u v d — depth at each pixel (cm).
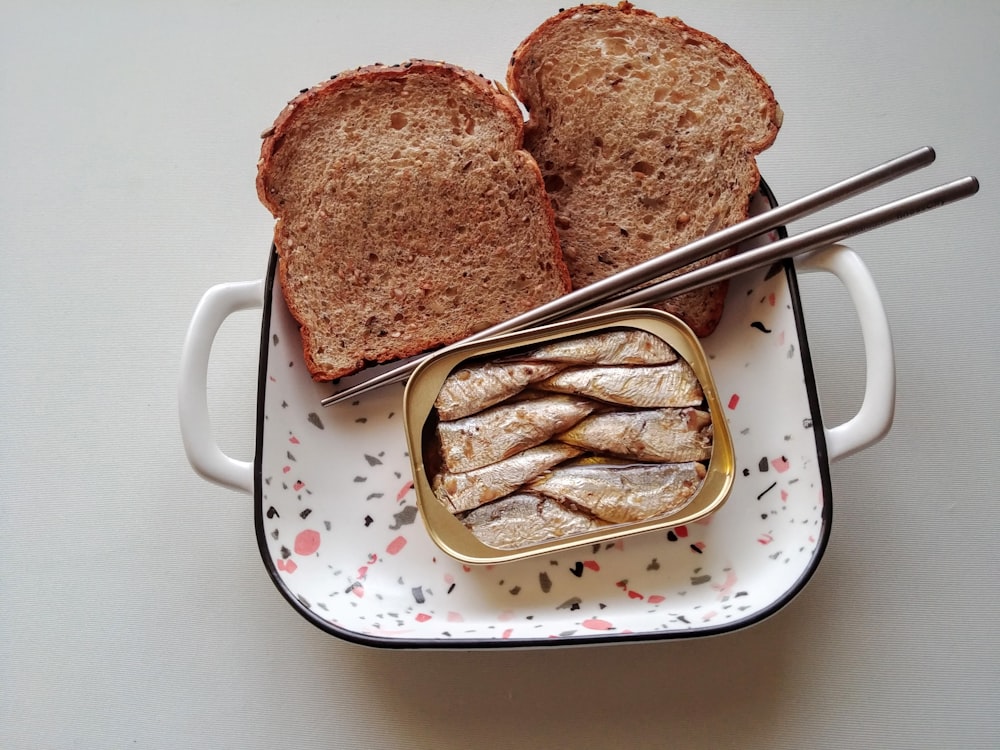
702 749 30
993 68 34
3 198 34
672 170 30
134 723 31
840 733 30
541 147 31
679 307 30
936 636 30
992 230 33
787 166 33
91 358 33
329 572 29
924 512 31
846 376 32
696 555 29
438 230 30
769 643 30
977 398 32
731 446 26
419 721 30
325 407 30
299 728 30
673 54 30
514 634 28
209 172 34
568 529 26
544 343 27
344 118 29
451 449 26
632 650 30
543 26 29
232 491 32
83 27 35
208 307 28
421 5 34
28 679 31
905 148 33
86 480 32
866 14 34
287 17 34
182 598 31
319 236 30
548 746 30
